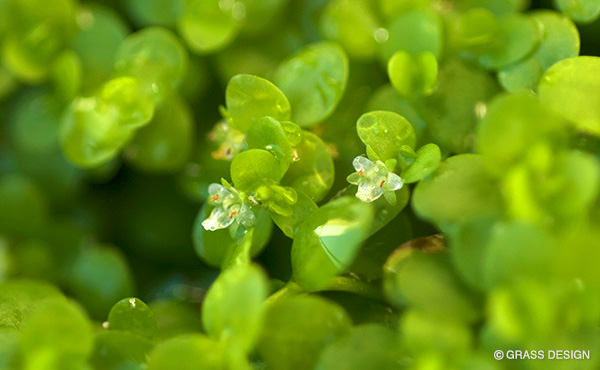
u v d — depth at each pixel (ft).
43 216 0.62
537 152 0.49
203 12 0.59
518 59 0.55
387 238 0.54
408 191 0.53
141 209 0.62
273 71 0.61
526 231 0.48
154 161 0.60
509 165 0.50
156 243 0.61
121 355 0.51
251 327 0.49
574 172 0.49
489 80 0.56
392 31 0.57
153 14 0.61
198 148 0.60
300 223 0.53
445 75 0.56
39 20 0.61
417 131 0.55
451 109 0.55
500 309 0.48
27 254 0.61
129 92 0.57
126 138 0.57
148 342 0.52
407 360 0.50
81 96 0.60
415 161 0.52
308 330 0.50
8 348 0.51
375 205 0.53
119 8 0.62
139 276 0.61
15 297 0.54
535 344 0.49
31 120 0.61
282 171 0.52
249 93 0.53
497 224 0.50
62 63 0.60
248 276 0.49
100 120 0.57
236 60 0.61
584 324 0.49
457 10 0.59
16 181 0.62
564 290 0.48
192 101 0.61
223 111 0.54
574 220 0.49
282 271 0.58
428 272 0.50
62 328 0.50
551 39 0.55
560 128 0.49
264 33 0.61
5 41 0.61
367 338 0.50
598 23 0.58
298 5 0.61
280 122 0.53
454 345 0.49
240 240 0.53
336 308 0.51
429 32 0.56
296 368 0.50
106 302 0.58
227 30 0.59
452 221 0.50
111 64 0.61
